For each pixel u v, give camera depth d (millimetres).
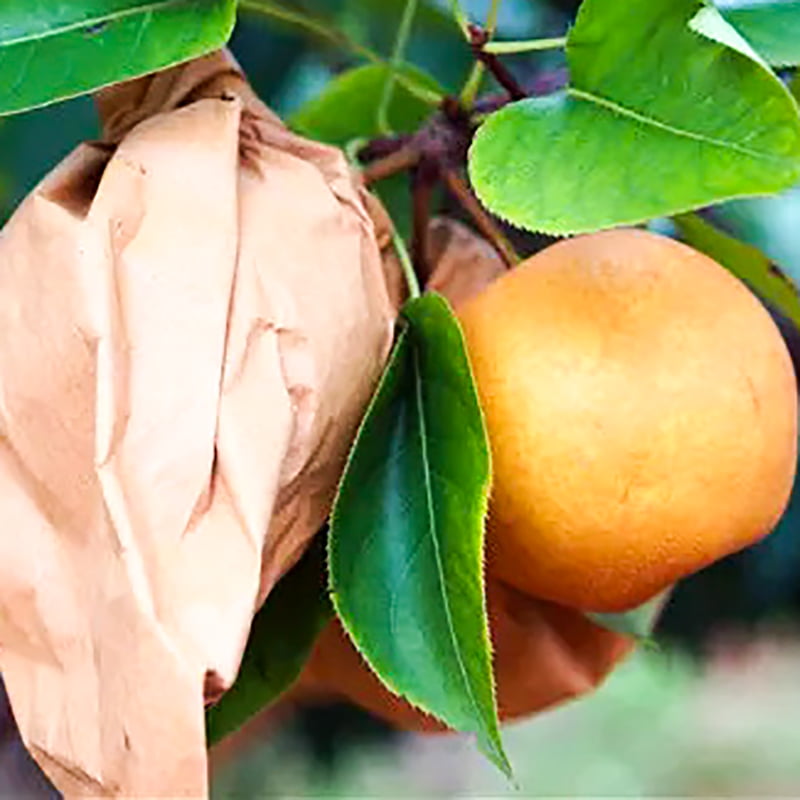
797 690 3881
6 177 916
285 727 1264
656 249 642
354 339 601
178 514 563
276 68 925
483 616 585
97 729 563
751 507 633
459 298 695
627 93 589
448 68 899
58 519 578
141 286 579
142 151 597
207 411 570
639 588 639
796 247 932
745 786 3479
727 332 629
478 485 593
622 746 3521
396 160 681
